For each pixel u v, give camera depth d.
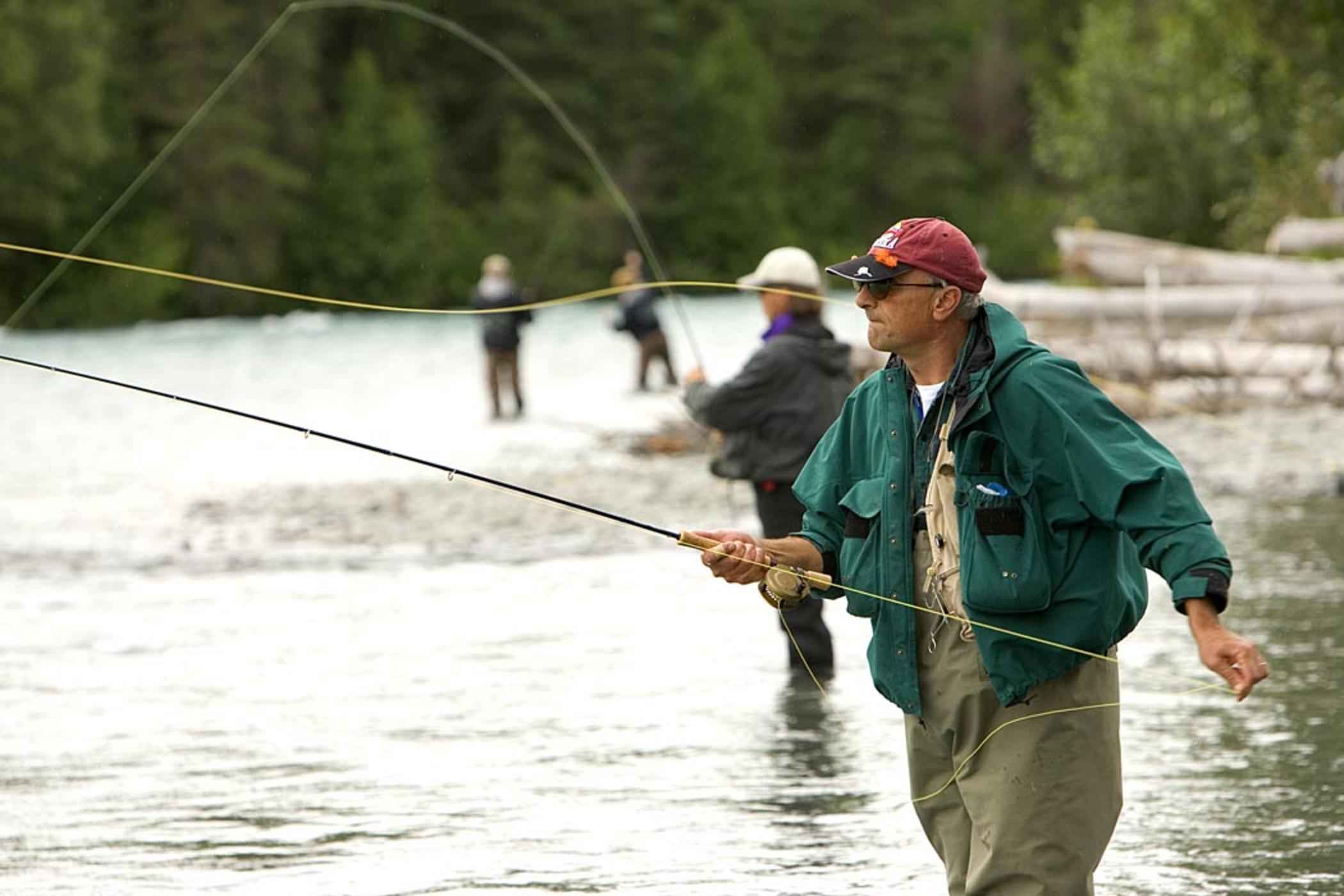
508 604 32.88
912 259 12.50
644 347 84.25
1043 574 12.11
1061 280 93.69
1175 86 129.50
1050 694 12.35
